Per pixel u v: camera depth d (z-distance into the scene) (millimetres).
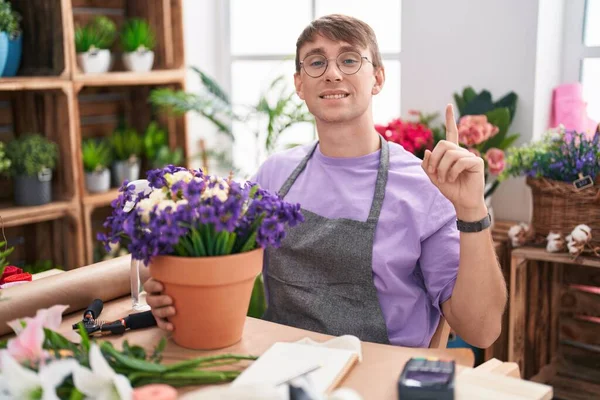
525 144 2637
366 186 1686
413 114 3002
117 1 3467
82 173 3043
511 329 2592
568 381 2836
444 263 1590
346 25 1650
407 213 1617
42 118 3033
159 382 1090
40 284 1386
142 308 1462
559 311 2883
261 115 3385
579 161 2354
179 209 1150
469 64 2971
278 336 1324
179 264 1197
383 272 1590
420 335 1607
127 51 3256
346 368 1138
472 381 1096
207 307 1228
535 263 2715
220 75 3861
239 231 1246
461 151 1404
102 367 945
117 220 1254
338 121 1663
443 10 3002
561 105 2934
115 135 3332
